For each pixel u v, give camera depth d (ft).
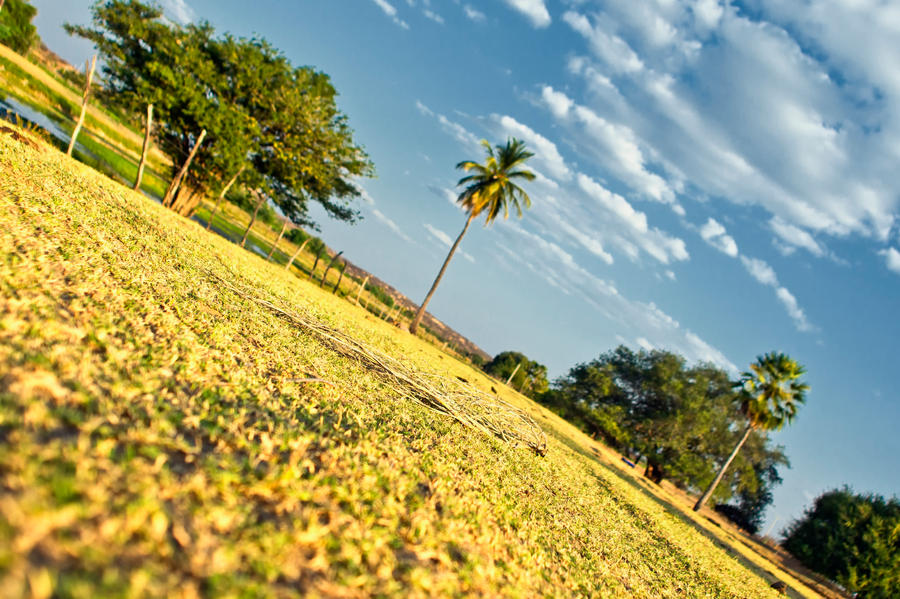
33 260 15.66
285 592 6.50
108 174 76.79
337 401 18.45
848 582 115.85
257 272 44.73
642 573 21.03
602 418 160.25
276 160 95.45
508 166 117.19
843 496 139.23
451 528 12.00
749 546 120.06
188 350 15.05
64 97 140.36
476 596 9.50
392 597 7.75
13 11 162.91
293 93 87.66
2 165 25.99
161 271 23.73
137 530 6.27
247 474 9.32
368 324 68.28
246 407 13.03
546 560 14.67
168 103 73.41
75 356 10.46
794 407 109.91
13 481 5.90
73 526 5.76
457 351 209.05
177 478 7.96
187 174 90.68
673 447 145.18
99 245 21.84
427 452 17.69
